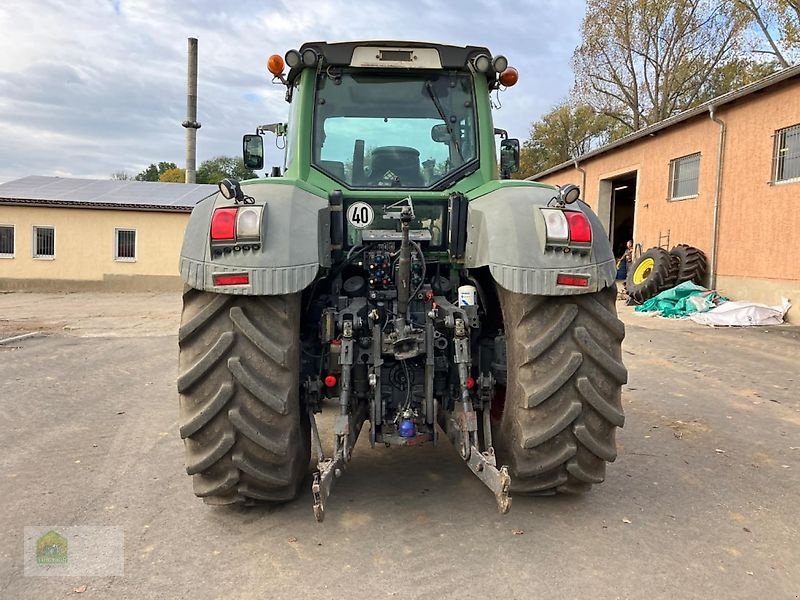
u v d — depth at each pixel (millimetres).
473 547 3018
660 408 5703
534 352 3014
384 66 3793
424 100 3885
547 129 44938
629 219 24219
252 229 2852
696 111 14453
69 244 21391
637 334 10180
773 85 12273
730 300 13406
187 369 2957
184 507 3477
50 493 3689
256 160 4859
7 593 2633
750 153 13023
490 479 2865
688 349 8852
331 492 3674
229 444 2949
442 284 3736
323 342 3324
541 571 2803
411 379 3375
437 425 3574
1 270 21328
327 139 3812
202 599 2590
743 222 13234
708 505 3545
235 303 2963
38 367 7656
